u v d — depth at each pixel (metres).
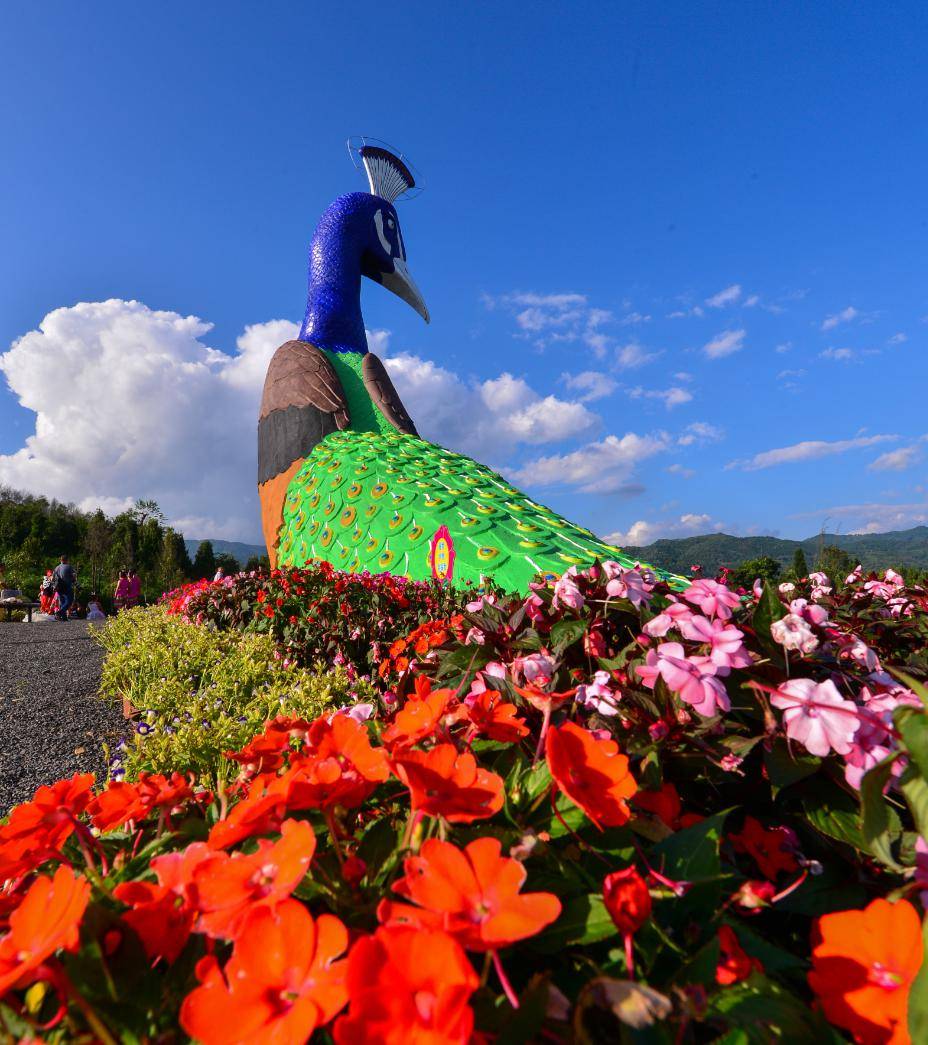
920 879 0.81
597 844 0.93
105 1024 0.63
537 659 1.30
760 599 1.32
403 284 21.31
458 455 12.23
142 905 0.73
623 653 1.40
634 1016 0.56
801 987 0.84
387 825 0.94
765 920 1.03
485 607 1.73
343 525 10.45
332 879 0.81
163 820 1.07
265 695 3.96
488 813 0.78
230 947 0.74
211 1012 0.58
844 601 2.56
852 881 0.99
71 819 0.96
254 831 0.83
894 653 2.23
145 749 2.95
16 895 0.93
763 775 1.16
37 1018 0.69
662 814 1.03
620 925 0.69
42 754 4.43
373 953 0.57
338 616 5.74
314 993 0.57
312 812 1.00
